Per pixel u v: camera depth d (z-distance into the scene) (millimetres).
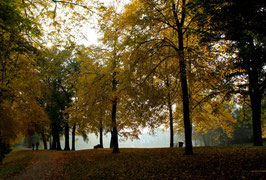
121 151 15586
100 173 7848
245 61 8672
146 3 9742
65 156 14891
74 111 14297
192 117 15625
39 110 17047
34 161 13312
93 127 14367
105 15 7254
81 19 7086
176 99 12992
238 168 6211
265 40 5598
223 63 9906
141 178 6547
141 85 10320
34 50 6285
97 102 13250
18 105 14984
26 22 5719
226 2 5805
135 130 14492
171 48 12008
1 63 6840
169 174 6605
